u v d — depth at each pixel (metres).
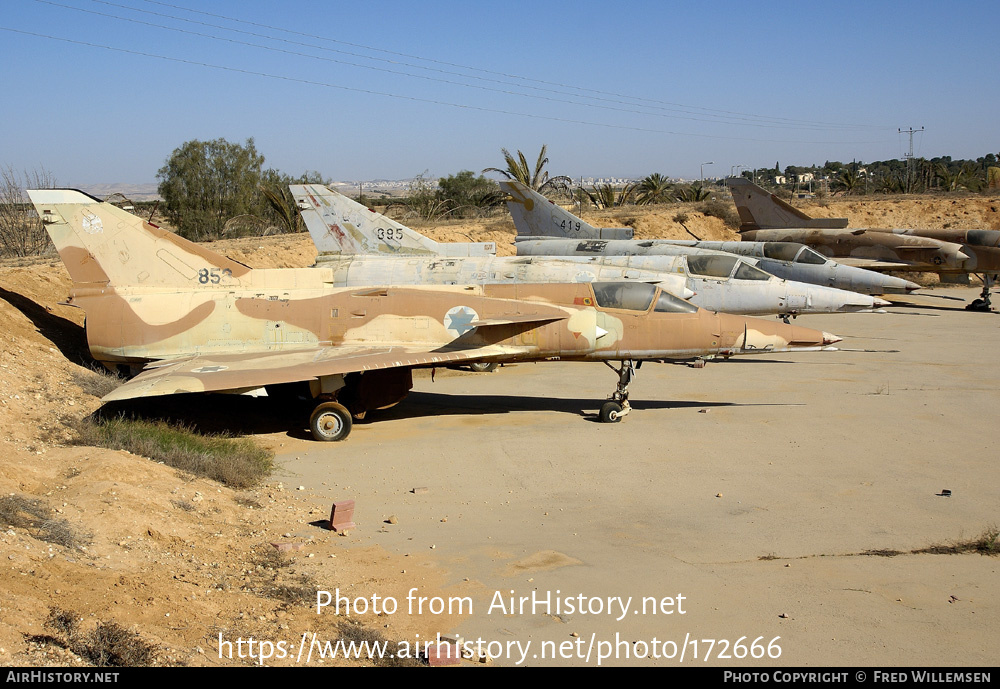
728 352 15.27
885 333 26.36
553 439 13.71
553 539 9.21
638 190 72.00
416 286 16.42
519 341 15.23
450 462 12.43
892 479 11.29
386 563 8.40
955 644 6.71
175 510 9.16
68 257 15.77
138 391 12.51
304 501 10.53
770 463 12.15
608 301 15.51
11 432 11.20
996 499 10.40
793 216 36.66
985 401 16.12
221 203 50.16
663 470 11.89
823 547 8.90
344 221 22.03
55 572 6.86
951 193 65.38
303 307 15.71
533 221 28.14
